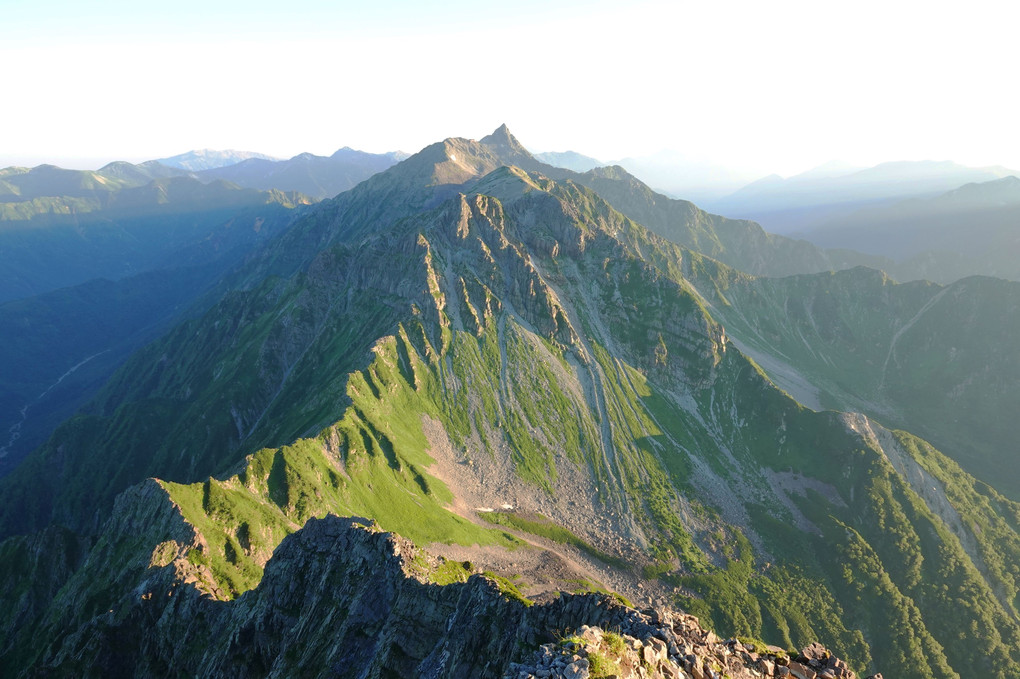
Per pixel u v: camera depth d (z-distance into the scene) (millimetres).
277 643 87938
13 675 117562
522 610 60969
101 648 104000
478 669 59438
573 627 52656
